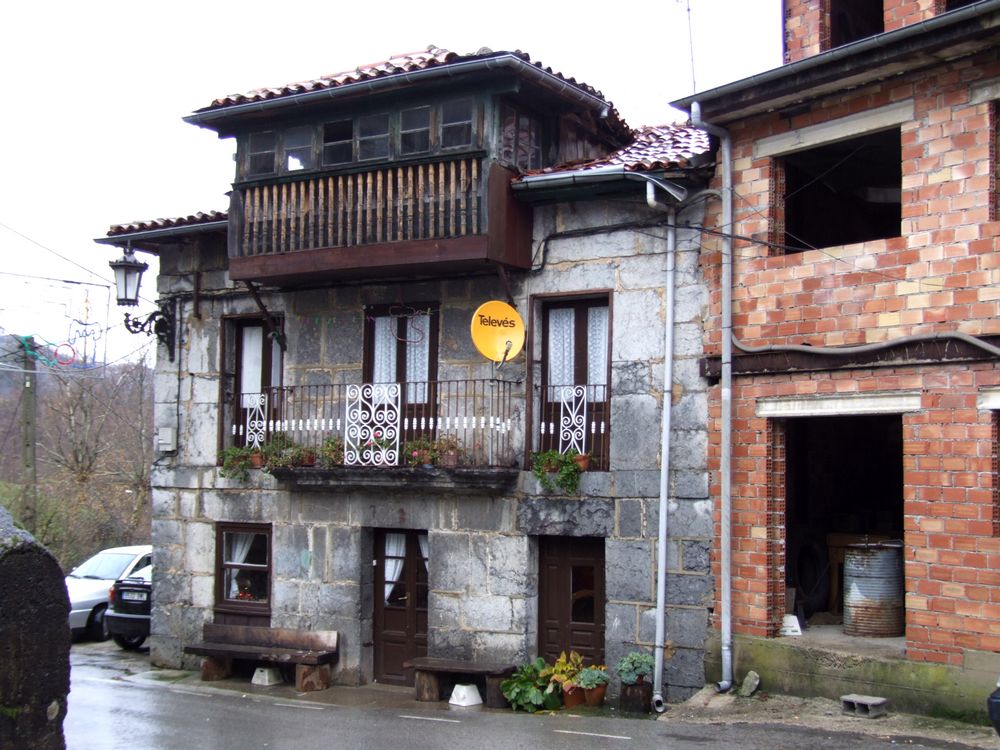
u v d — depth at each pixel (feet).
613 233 41.06
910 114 33.19
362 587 46.70
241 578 50.90
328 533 47.60
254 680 47.44
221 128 47.62
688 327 38.96
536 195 41.75
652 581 39.19
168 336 53.42
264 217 46.37
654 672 38.24
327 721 37.37
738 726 32.53
